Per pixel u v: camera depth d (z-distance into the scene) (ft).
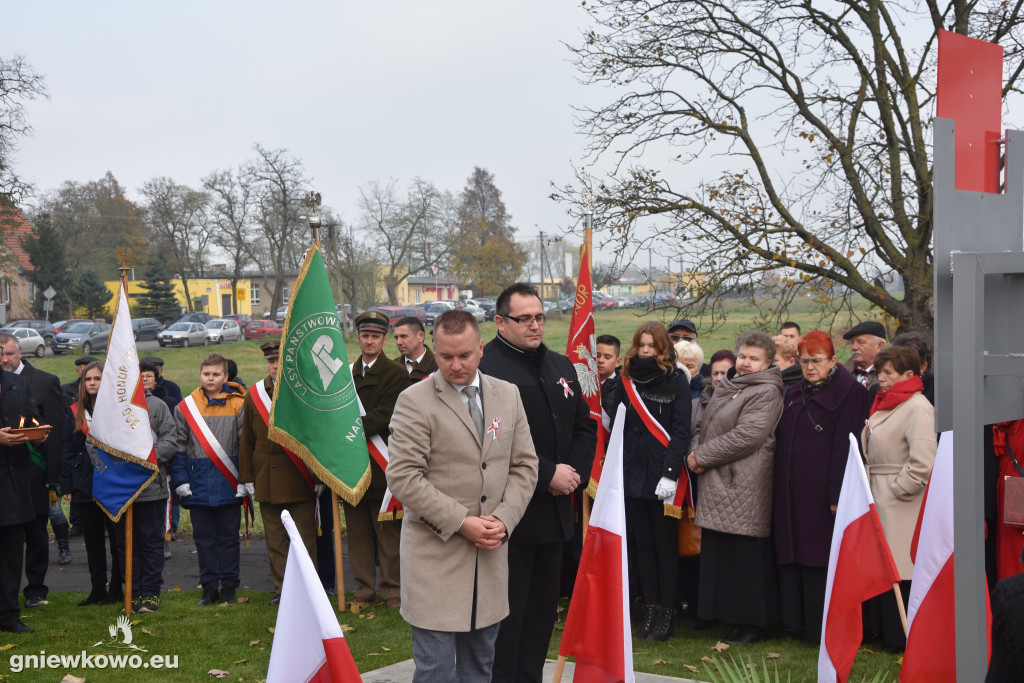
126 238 212.02
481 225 193.77
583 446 14.11
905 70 36.37
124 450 20.76
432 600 11.20
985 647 7.33
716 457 18.33
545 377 13.76
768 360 18.92
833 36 36.76
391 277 188.44
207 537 22.40
